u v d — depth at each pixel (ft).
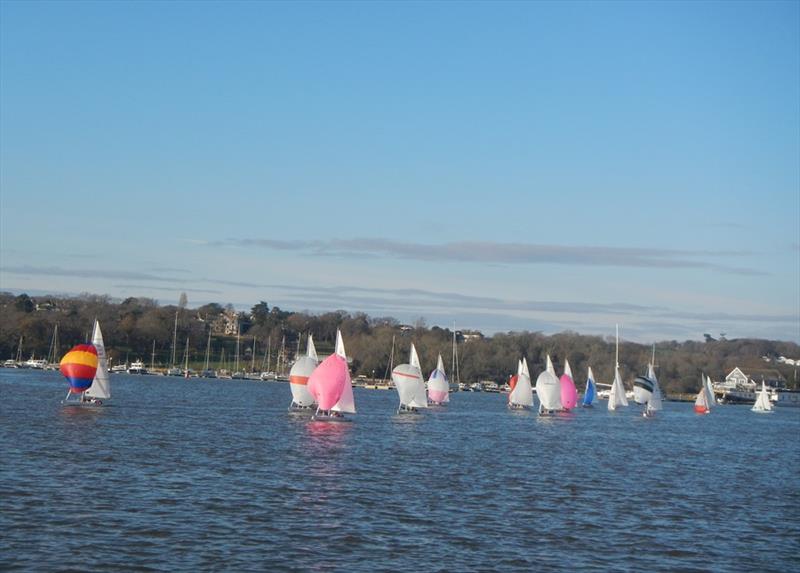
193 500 147.64
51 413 312.50
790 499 183.11
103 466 181.06
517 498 164.45
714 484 201.05
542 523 142.00
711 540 136.56
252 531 127.13
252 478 173.88
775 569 121.39
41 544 115.24
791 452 306.55
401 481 179.01
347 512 143.13
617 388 560.61
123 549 114.83
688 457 265.95
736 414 631.97
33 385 534.78
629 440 321.93
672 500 172.45
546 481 189.98
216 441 241.55
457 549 122.21
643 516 152.97
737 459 268.82
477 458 228.84
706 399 595.88
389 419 363.56
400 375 405.39
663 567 119.14
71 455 196.34
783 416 632.38
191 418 322.75
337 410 322.34
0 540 116.16
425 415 403.95
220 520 133.08
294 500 151.53
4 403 358.43
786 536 142.61
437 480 182.70
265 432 275.39
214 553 114.83
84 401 364.79
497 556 119.75
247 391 615.98
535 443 284.61
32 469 172.96
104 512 134.82
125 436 243.60
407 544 123.65
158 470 179.11
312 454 219.20
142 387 598.75
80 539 118.42
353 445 246.47
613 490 181.68
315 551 117.80
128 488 156.25
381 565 112.68
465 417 405.80
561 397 462.60
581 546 127.85
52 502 140.26
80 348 337.93
